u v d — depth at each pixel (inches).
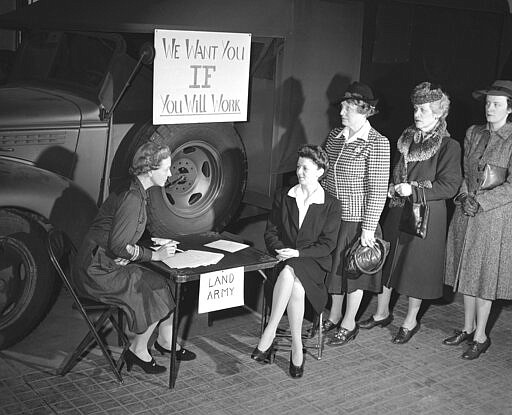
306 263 191.6
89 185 215.0
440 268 210.8
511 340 221.8
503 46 278.2
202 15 205.0
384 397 183.8
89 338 184.4
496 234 204.2
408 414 176.7
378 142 197.5
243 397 179.8
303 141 229.8
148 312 180.9
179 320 217.0
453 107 269.6
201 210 227.0
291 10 216.7
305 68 224.7
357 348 209.8
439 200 208.7
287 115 224.5
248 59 213.0
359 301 210.5
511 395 188.9
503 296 206.5
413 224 205.3
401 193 204.4
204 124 219.5
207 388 182.9
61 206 200.1
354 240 203.2
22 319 197.2
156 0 206.1
